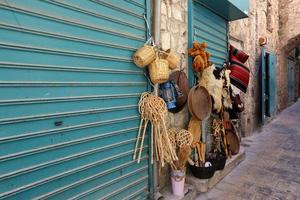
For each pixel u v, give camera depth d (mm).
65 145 2025
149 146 2926
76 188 2150
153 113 2707
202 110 3625
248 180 3994
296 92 15219
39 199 1857
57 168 1979
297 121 9102
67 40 2010
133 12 2672
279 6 10383
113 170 2500
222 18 4918
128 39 2613
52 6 1890
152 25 2973
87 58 2184
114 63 2457
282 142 6320
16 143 1703
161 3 3137
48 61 1875
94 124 2270
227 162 4352
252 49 7133
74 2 2055
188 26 3664
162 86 3020
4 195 1642
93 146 2281
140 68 2770
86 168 2217
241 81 4844
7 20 1625
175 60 2891
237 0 4246
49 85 1886
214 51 4570
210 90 3773
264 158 5078
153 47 2688
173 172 3150
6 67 1633
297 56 14578
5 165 1647
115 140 2512
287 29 10281
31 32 1761
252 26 7082
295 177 4121
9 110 1659
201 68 3707
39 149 1836
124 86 2576
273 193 3562
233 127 4898
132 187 2742
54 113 1928
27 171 1767
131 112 2684
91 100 2234
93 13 2223
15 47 1672
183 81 3375
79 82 2117
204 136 3834
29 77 1759
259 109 7875
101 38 2311
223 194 3514
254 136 6965
